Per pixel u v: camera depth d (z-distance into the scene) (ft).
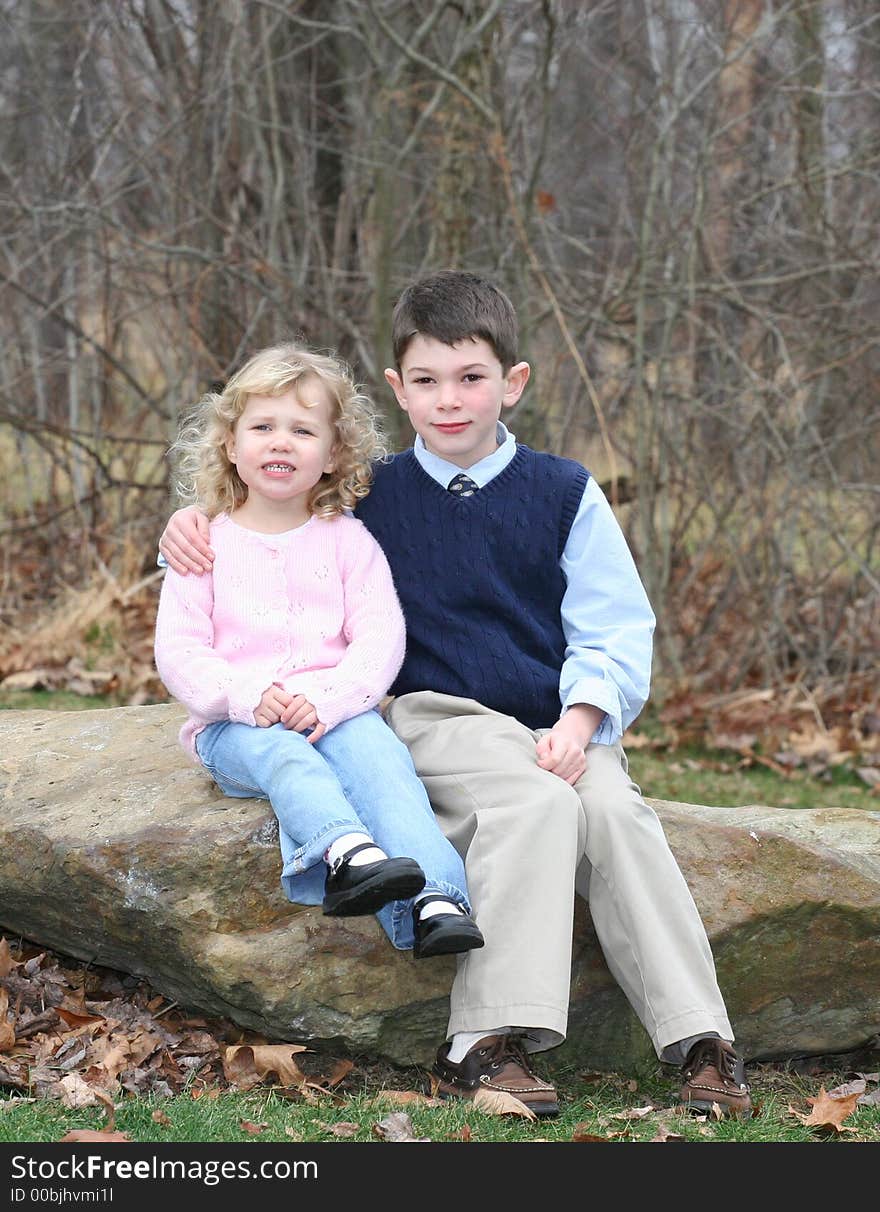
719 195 26.37
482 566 12.12
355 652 11.55
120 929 11.44
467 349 11.70
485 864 10.62
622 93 29.19
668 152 24.36
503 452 12.34
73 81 27.22
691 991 10.43
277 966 10.88
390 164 23.75
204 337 25.99
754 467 25.03
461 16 22.76
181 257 25.81
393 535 12.34
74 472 28.89
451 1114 10.23
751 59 26.20
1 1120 10.03
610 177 28.45
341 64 26.91
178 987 11.66
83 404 29.60
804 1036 11.98
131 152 26.40
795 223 27.35
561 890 10.51
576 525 12.24
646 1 25.57
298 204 26.89
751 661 24.91
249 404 11.71
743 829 12.01
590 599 12.12
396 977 11.00
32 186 28.45
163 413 26.78
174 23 25.82
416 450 12.52
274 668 11.57
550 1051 11.47
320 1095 10.84
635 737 23.34
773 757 23.06
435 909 10.11
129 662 23.80
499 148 22.41
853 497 25.57
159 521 27.43
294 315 25.32
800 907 11.60
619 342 26.45
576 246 26.03
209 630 11.71
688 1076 10.69
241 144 27.22
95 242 26.73
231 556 11.84
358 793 10.96
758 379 23.32
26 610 26.71
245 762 11.12
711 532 27.63
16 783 12.64
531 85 24.54
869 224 25.52
